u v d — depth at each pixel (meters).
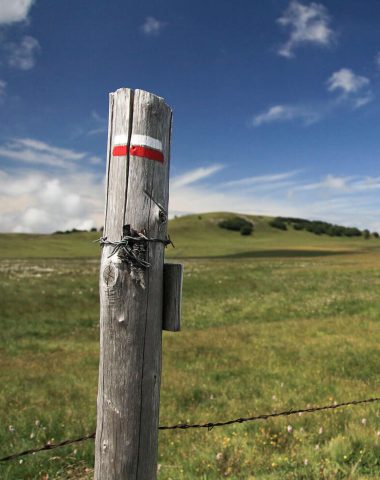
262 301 27.83
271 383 10.71
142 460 2.98
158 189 3.01
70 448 6.76
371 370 11.87
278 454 6.18
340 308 24.66
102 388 2.99
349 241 193.38
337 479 5.35
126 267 2.90
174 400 9.35
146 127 2.97
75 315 23.88
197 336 17.53
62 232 168.88
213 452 6.32
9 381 11.09
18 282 31.84
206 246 135.25
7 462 6.23
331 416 7.67
